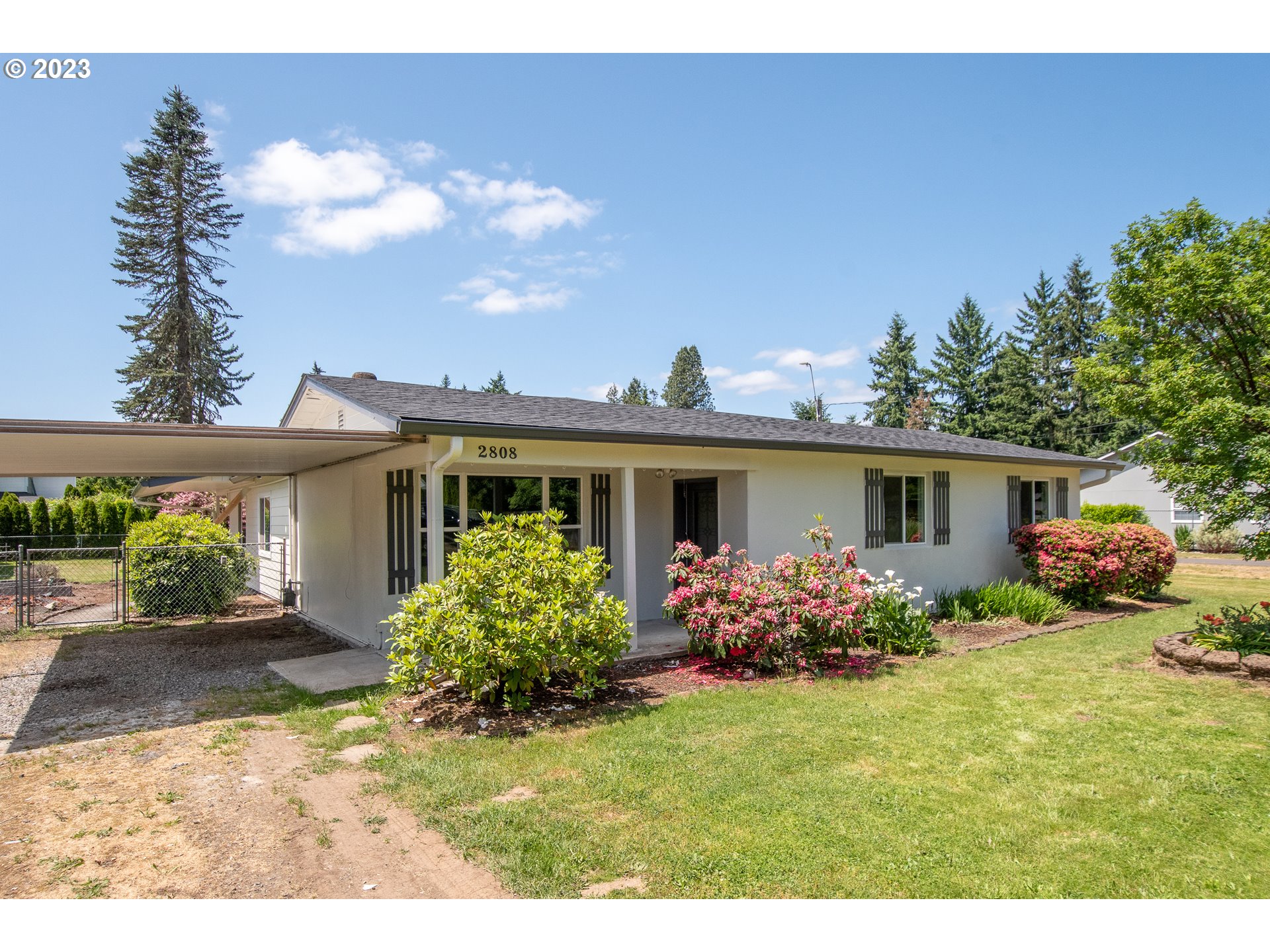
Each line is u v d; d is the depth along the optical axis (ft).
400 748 17.48
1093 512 80.48
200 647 31.96
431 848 12.41
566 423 25.95
